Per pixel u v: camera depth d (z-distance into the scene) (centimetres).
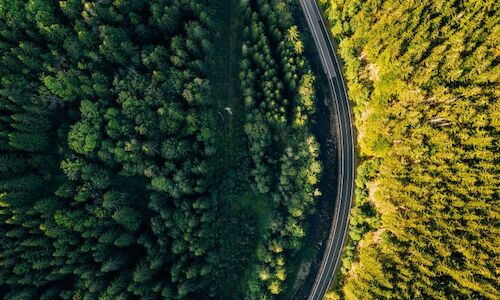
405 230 8050
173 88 8375
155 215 8619
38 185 7931
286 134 9450
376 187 8969
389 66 8156
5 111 7625
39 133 7862
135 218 8319
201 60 8919
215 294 9219
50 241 7669
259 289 9119
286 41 8944
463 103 7388
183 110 8556
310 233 9725
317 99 9756
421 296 7669
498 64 7088
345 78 9694
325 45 9769
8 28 7525
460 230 7494
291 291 9700
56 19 7694
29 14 7444
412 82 7938
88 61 7994
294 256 9644
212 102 9381
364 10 8369
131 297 7994
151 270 8062
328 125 9731
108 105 8156
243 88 9156
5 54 7400
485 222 7231
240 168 9475
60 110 8125
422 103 7919
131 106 8050
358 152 9594
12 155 7581
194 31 8456
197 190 8556
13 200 7425
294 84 8994
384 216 8538
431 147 7844
